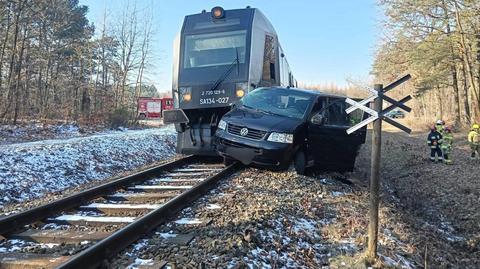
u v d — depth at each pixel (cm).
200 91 1110
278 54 1291
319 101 1024
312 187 829
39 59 3725
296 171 933
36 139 1986
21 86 3200
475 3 2359
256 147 890
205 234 509
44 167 1175
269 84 1219
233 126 940
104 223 568
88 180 1248
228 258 431
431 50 2744
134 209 632
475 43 2600
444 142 1675
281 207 645
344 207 729
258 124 916
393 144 2411
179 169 1038
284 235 539
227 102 1095
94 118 2964
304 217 635
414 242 660
